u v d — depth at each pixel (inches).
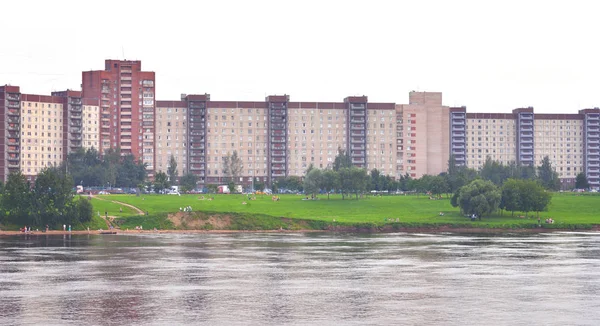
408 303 5108.3
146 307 4953.3
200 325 4443.9
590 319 4626.0
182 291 5546.3
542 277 6259.8
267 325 4451.3
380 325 4456.2
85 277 6195.9
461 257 7618.1
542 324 4490.7
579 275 6368.1
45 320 4569.4
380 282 5984.3
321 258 7519.7
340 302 5132.9
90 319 4598.9
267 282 5974.4
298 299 5241.1
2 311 4817.9
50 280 6033.5
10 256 7578.7
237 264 7042.3
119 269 6668.3
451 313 4783.5
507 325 4466.0
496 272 6545.3
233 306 4992.6
